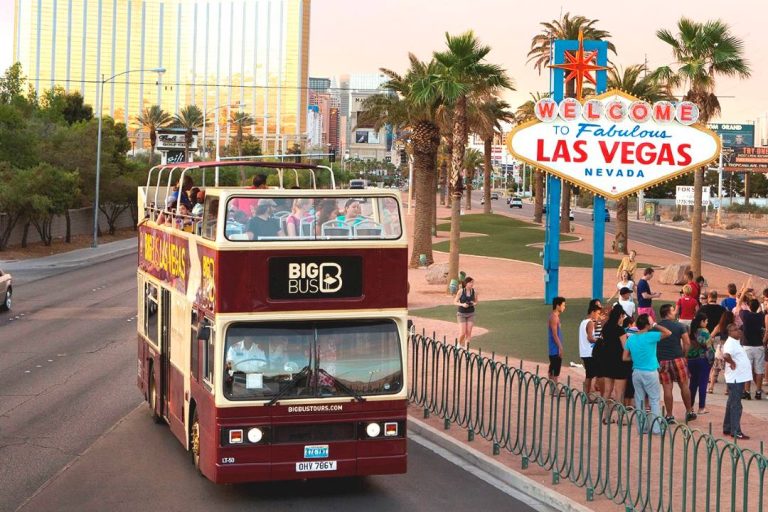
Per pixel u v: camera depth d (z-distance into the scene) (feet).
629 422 40.55
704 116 140.77
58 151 235.40
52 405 64.18
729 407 52.90
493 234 258.57
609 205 494.59
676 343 55.47
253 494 44.11
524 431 48.98
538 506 42.45
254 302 41.09
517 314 109.81
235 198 41.29
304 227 41.60
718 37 136.46
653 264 187.83
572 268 173.58
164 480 46.16
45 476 46.83
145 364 61.11
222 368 40.83
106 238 248.52
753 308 63.77
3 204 187.73
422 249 177.27
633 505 39.88
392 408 41.98
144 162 345.51
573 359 81.20
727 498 41.16
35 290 140.46
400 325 42.37
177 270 50.67
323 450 41.39
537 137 79.97
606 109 79.82
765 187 588.50
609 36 229.04
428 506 42.37
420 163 175.83
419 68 179.63
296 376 41.27
